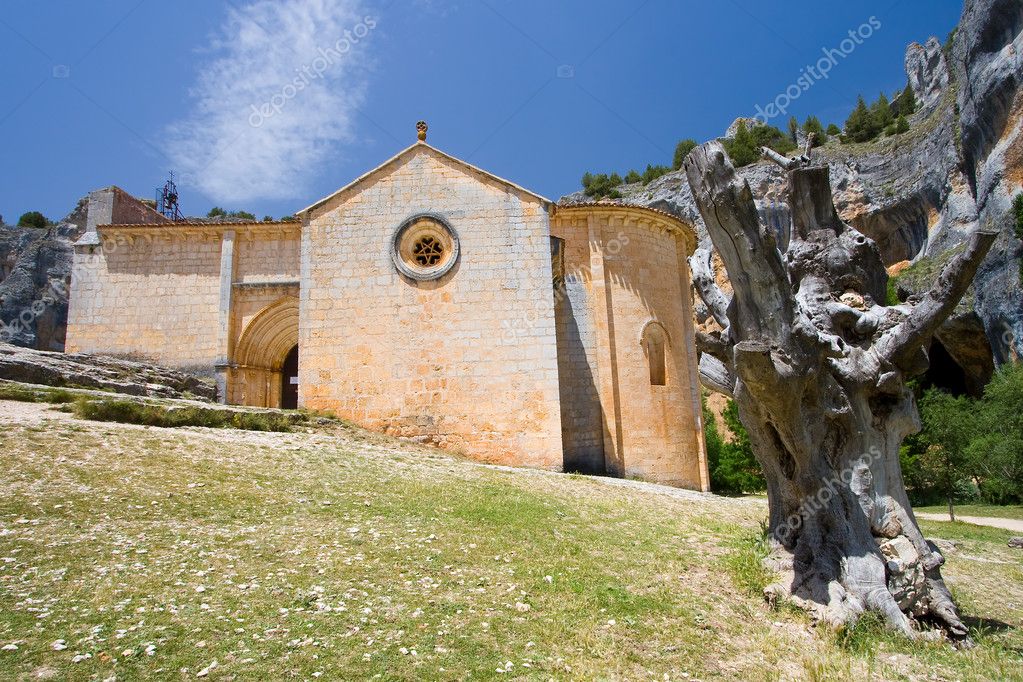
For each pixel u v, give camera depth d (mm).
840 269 9711
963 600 10359
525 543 10320
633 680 6273
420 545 9625
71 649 5680
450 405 21484
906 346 8727
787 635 7781
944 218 51375
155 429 15766
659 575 9469
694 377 26750
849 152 69312
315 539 9461
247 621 6570
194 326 26672
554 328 21812
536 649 6695
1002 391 27141
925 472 28938
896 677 6723
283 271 27062
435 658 6234
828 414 8805
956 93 51719
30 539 8266
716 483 36906
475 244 22484
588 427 24172
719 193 8250
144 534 8938
